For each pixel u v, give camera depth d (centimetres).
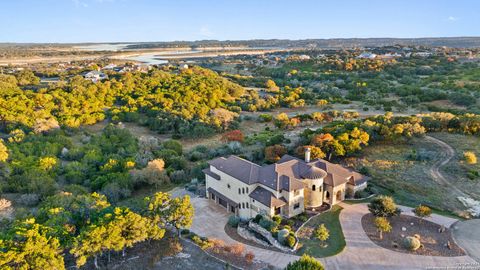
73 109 11319
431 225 4938
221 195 5834
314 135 7550
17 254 3428
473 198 5569
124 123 11625
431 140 7825
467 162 6600
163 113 11388
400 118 8781
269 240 4634
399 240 4597
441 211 5334
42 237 3588
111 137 9250
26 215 4856
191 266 4091
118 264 4097
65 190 6181
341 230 4856
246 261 4200
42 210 4688
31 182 6300
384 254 4316
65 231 3912
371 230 4850
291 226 4950
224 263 4162
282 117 11044
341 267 4088
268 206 4953
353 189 5766
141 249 4406
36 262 3434
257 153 7775
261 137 9650
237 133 9362
